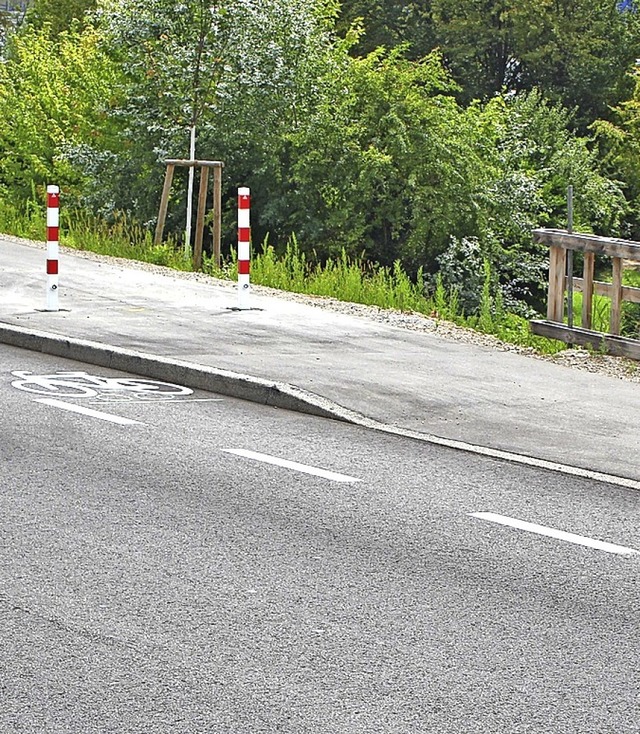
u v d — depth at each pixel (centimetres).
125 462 931
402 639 611
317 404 1145
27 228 2761
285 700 536
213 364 1273
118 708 523
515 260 3369
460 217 3216
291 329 1537
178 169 3053
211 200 3178
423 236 3181
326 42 3266
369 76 3177
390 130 3128
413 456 997
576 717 530
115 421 1065
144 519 792
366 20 6203
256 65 2967
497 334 1702
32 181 3281
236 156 3061
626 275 4559
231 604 649
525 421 1130
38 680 548
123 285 1852
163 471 911
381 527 798
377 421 1110
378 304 1969
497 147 3562
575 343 1565
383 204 3206
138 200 3108
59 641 591
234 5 2942
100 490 853
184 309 1647
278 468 937
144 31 2941
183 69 2962
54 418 1062
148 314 1586
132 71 3034
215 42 2977
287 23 3047
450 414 1145
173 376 1267
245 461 952
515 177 3391
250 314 1636
